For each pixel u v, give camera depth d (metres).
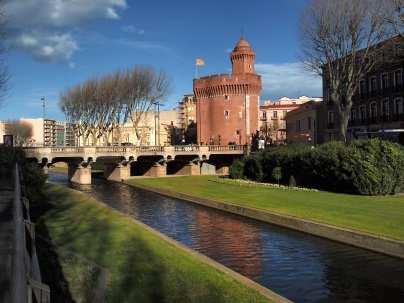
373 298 15.17
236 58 113.31
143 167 88.19
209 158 88.56
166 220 33.62
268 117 157.25
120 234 19.08
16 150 30.38
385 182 36.50
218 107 109.31
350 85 54.06
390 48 54.25
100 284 6.46
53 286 10.63
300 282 17.11
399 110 68.81
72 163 79.31
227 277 13.38
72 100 111.19
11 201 22.08
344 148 39.78
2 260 11.16
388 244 20.11
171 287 12.01
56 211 24.97
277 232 27.06
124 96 104.19
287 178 50.69
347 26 52.16
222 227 29.78
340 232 23.25
